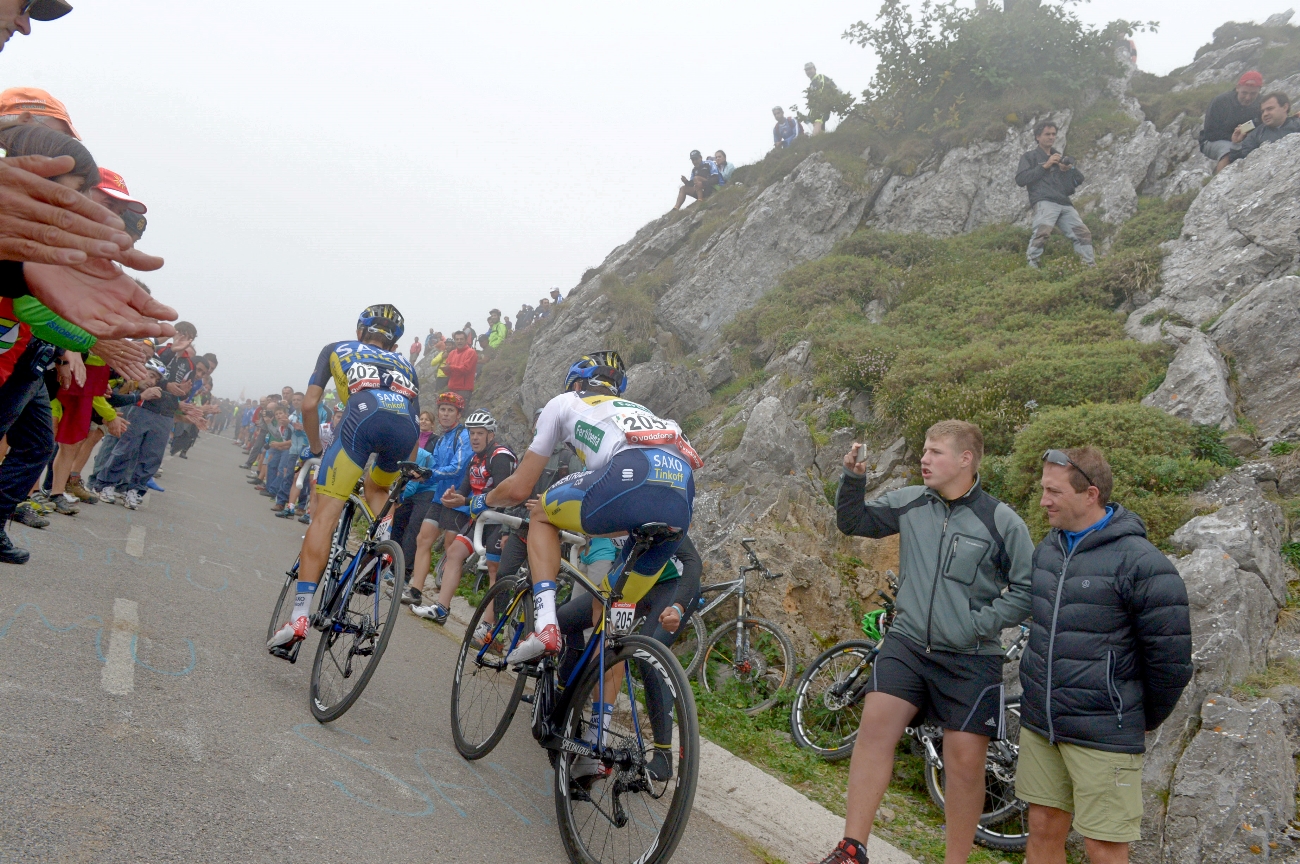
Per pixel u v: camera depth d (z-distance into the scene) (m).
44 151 2.06
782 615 6.38
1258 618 4.88
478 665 3.86
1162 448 6.54
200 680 3.70
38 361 3.67
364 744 3.55
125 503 8.64
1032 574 3.26
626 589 3.51
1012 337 10.02
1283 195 9.41
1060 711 3.02
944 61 17.20
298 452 12.38
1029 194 12.99
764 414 9.09
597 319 16.58
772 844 3.74
